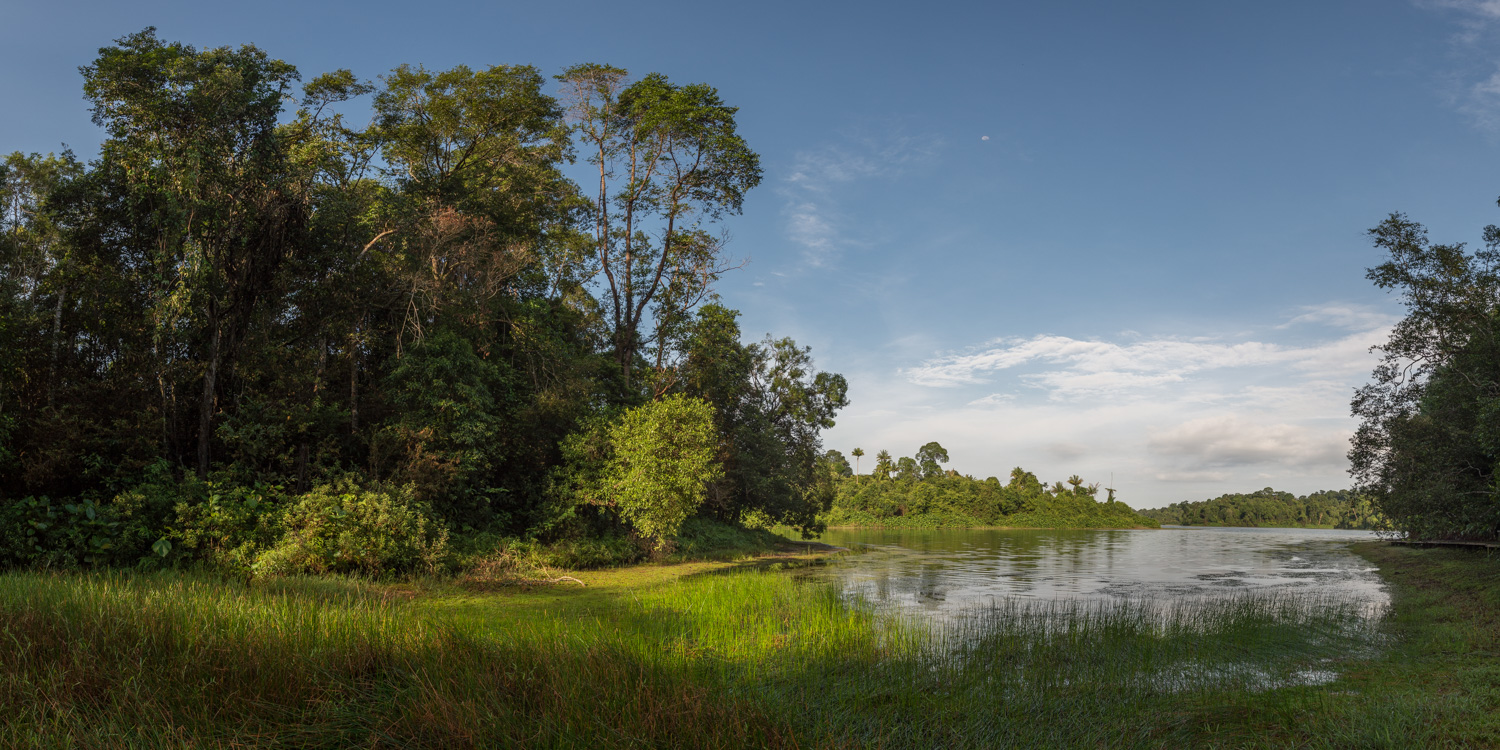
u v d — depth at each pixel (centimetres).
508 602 1588
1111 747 690
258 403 2103
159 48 2094
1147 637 1227
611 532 2862
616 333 3656
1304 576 2666
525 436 2745
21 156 2541
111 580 1283
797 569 2778
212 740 552
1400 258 2242
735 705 655
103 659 690
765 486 4109
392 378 2345
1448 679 934
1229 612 1463
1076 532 8850
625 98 3631
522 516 2719
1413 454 2341
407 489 2052
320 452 2153
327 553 1752
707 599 1510
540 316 3042
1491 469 2158
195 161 1998
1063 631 1311
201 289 2014
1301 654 1146
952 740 691
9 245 2092
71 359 2205
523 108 3253
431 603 1523
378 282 2517
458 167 3138
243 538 1731
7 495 1789
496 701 628
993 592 2058
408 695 653
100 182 2139
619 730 584
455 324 2602
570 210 3659
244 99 2105
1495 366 2103
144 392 2080
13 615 776
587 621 1237
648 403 2792
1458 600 1673
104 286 2128
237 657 712
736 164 3656
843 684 882
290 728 596
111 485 1842
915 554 3903
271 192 2184
